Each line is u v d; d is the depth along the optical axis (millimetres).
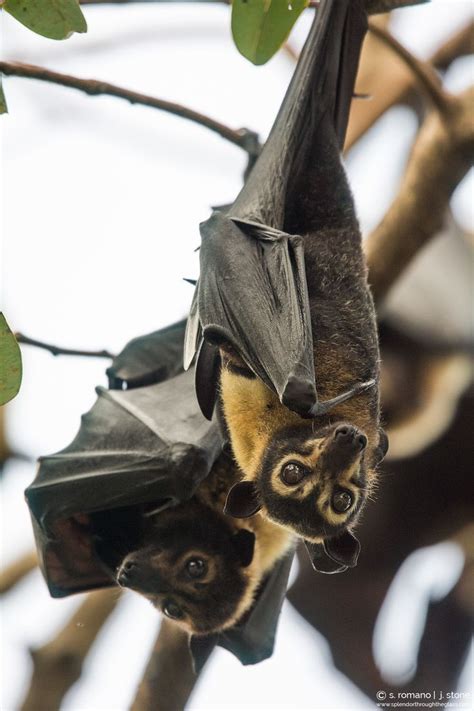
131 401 11875
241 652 11844
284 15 8789
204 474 10867
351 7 10859
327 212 10695
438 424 20234
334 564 8977
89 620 13359
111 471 11219
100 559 11859
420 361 20328
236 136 11227
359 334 9766
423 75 11516
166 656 11281
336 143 10992
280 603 12086
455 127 11586
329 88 10953
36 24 8508
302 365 8664
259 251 9648
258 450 9438
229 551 11453
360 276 10297
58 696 13273
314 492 8789
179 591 11211
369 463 9398
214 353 9820
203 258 9773
